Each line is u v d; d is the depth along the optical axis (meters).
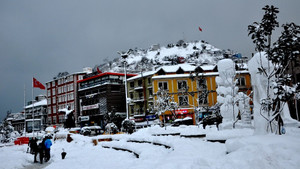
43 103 88.06
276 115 8.07
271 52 8.12
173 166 6.91
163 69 53.31
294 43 7.83
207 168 5.92
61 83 80.44
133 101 56.72
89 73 72.25
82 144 24.69
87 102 68.44
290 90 7.89
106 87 62.72
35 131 48.25
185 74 51.94
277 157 5.67
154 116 52.28
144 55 174.88
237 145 7.16
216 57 153.12
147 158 10.22
